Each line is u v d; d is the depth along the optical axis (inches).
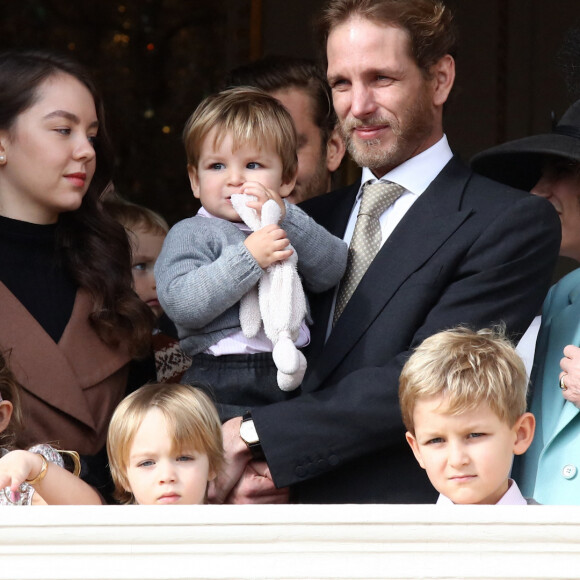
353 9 550.0
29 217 565.6
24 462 450.6
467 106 1181.1
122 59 1228.5
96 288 565.3
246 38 1215.6
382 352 520.1
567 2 1160.2
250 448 506.9
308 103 708.7
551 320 585.0
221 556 354.3
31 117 553.3
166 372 645.3
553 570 350.3
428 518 350.9
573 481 517.0
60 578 353.7
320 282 547.2
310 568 353.4
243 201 544.4
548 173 624.7
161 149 1219.2
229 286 519.5
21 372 528.7
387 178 562.9
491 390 432.5
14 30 1220.5
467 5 1182.3
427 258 530.6
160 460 470.3
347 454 501.0
